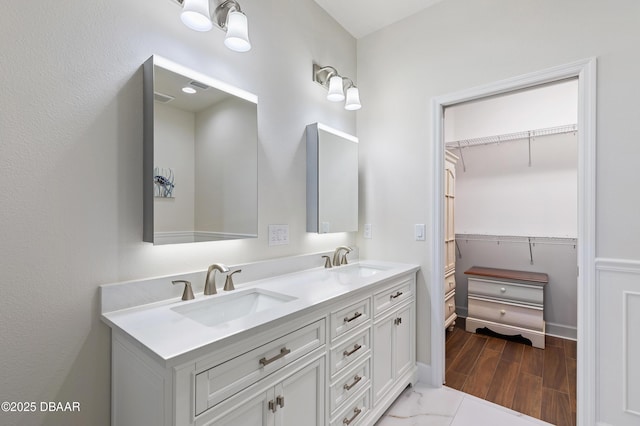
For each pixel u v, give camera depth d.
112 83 1.18
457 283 3.62
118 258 1.20
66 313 1.07
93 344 1.12
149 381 0.92
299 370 1.20
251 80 1.70
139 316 1.13
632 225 1.51
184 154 1.36
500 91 1.93
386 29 2.42
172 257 1.36
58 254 1.06
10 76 0.96
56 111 1.05
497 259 3.36
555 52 1.73
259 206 1.75
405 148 2.30
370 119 2.49
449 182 3.07
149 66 1.25
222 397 0.92
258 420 1.04
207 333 0.95
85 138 1.12
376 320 1.72
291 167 1.96
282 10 1.90
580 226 1.64
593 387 1.58
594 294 1.59
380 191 2.42
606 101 1.58
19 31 0.98
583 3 1.65
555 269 3.02
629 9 1.53
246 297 1.51
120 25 1.20
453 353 2.62
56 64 1.05
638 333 1.50
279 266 1.82
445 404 1.90
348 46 2.48
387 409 1.84
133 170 1.24
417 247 2.23
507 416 1.78
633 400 1.51
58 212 1.06
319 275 1.86
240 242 1.65
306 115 2.07
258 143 1.74
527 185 3.21
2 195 0.95
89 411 1.11
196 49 1.45
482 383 2.15
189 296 1.32
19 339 0.98
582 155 1.64
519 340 2.83
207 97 1.45
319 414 1.30
